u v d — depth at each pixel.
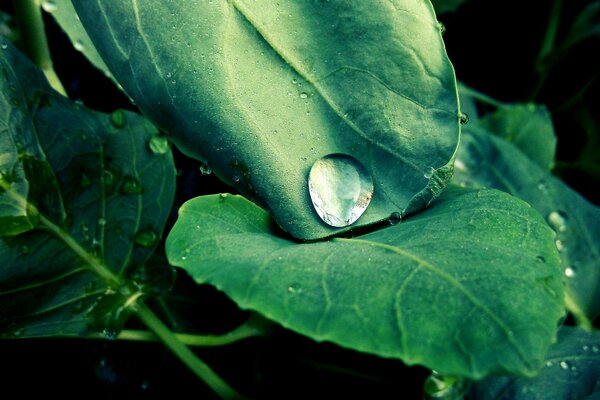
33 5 0.10
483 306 0.07
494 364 0.07
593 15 0.14
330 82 0.09
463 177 0.12
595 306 0.11
